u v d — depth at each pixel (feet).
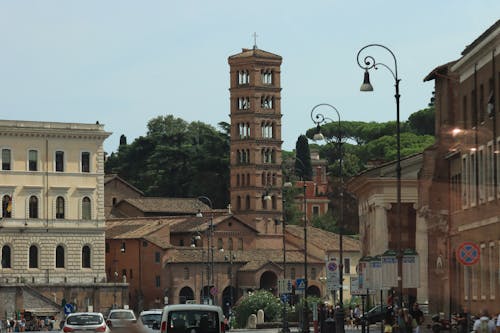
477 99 190.60
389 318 314.35
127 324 282.56
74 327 334.44
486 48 185.98
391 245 382.42
